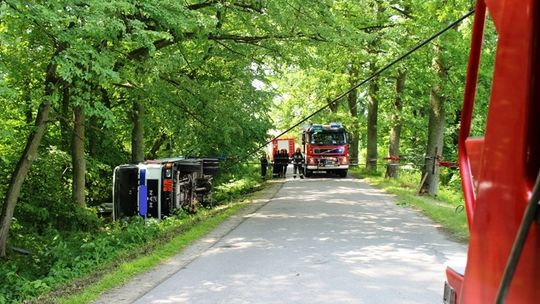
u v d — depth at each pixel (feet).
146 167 57.00
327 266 30.91
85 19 33.81
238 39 59.11
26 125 48.83
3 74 34.55
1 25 37.63
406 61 71.87
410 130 124.57
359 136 156.04
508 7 7.38
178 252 36.35
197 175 67.87
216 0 53.31
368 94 115.96
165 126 77.00
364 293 25.18
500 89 7.52
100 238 41.01
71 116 62.85
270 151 177.17
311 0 52.75
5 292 32.63
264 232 43.78
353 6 72.54
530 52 6.70
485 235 7.90
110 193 80.79
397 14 79.25
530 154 6.77
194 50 64.59
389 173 105.29
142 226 44.75
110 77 36.83
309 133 119.55
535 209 5.42
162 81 61.77
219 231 44.88
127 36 37.91
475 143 9.53
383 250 35.42
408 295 24.76
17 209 56.03
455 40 62.80
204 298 24.94
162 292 26.17
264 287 26.63
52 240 49.98
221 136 71.51
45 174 60.03
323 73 103.96
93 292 26.02
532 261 6.29
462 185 9.96
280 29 57.21
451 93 72.54
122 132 85.51
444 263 31.30
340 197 71.72
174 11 42.47
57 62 33.94
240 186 99.04
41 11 31.63
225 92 70.44
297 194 77.15
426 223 47.44
